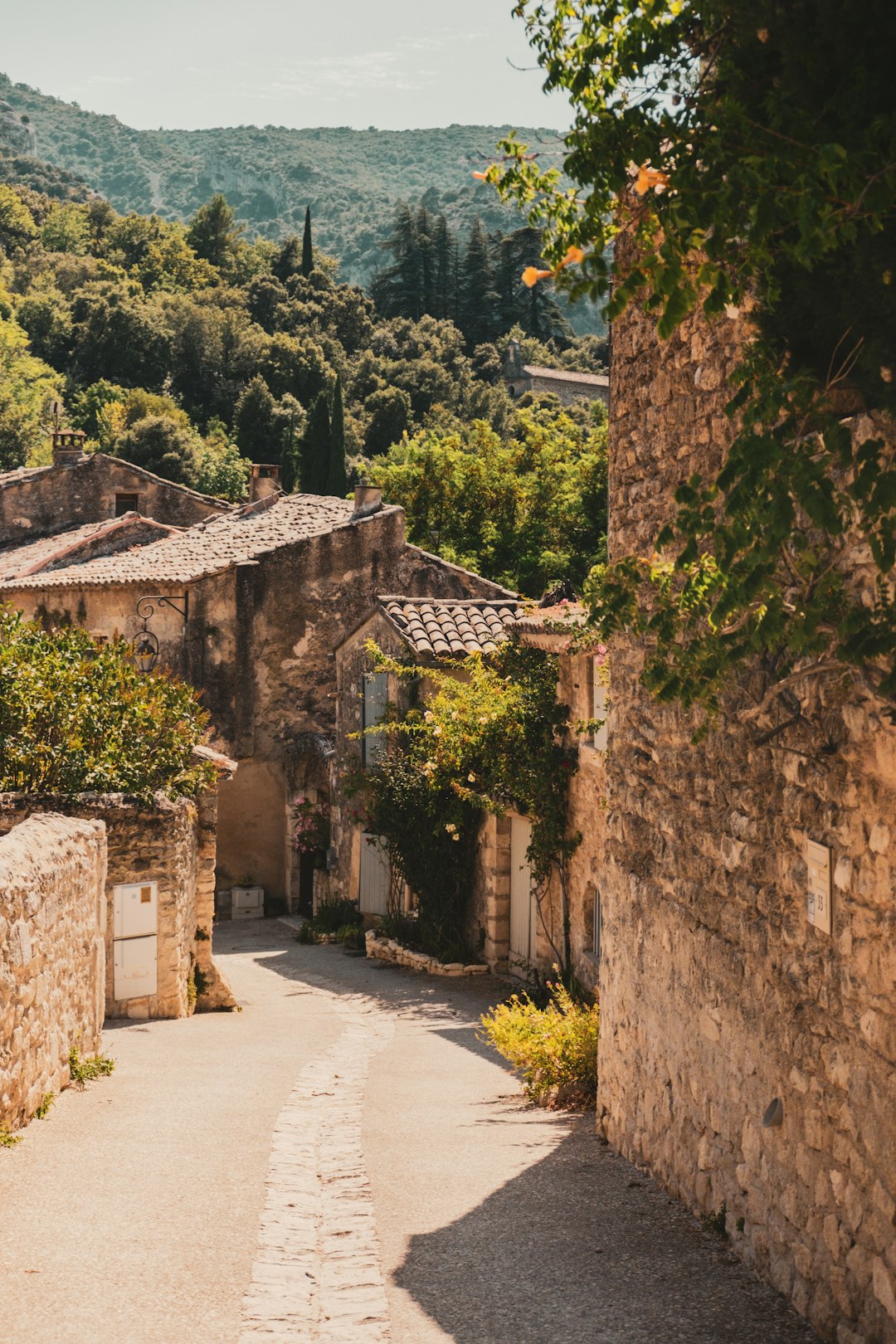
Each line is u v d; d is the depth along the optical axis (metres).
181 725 15.50
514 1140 8.70
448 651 20.72
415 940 20.38
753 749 5.99
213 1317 5.16
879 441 3.85
